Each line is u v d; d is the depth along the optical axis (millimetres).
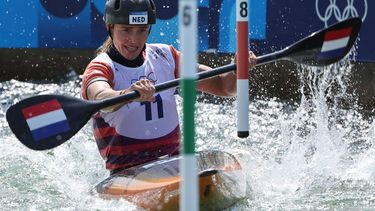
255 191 14820
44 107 12602
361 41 27234
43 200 14633
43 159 18062
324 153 18375
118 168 14672
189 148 7621
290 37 27203
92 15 26234
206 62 26328
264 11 26750
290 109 24812
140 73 14469
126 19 13836
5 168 17219
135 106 14336
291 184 15734
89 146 19078
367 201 14648
